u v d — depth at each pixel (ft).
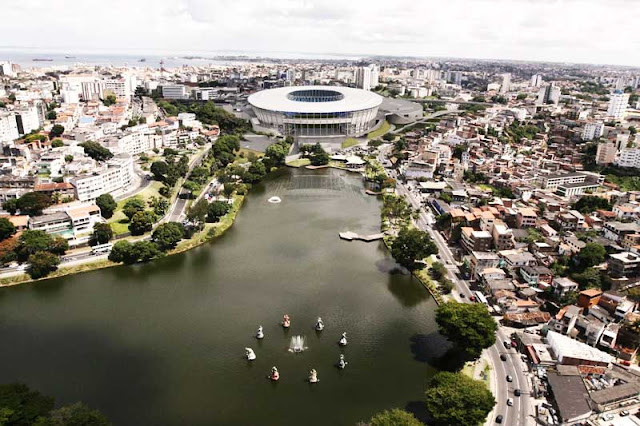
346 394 618.85
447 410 535.60
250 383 636.07
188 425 565.12
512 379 632.38
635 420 542.57
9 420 497.05
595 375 627.46
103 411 582.35
